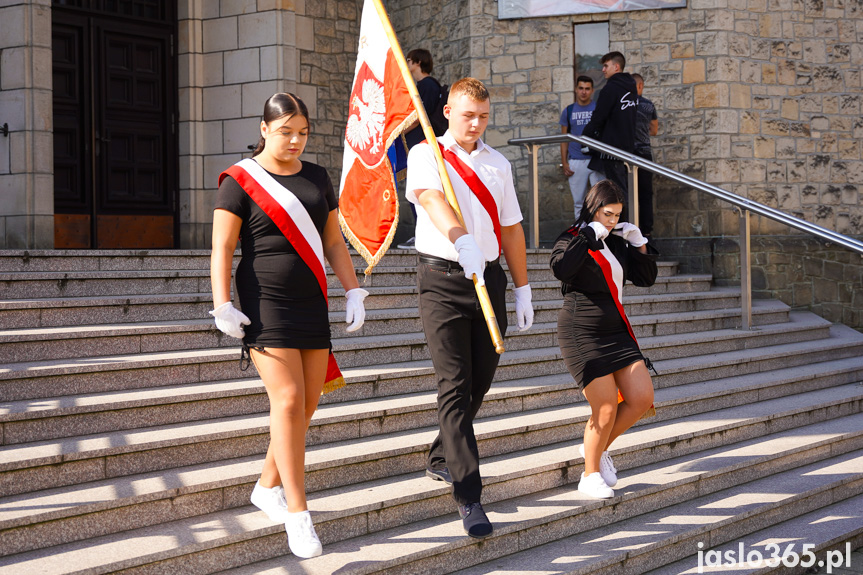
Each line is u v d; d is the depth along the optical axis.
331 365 3.26
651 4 8.60
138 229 8.41
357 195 3.53
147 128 8.48
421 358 4.85
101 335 4.04
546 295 6.29
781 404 5.41
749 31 8.54
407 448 3.76
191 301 4.69
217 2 8.59
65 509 2.83
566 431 4.41
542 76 8.82
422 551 3.13
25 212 7.26
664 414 4.89
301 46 8.81
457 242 2.99
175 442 3.39
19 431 3.27
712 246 7.31
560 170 7.52
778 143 8.64
